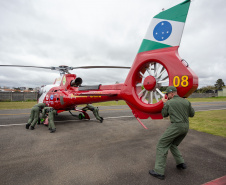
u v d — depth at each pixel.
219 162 3.11
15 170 2.76
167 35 3.20
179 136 2.73
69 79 7.08
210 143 4.27
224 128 6.04
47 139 4.61
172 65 2.99
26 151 3.66
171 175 2.61
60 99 6.92
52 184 2.33
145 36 3.58
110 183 2.36
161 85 3.29
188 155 3.46
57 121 7.50
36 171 2.72
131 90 3.74
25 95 25.44
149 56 3.39
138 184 2.33
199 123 7.05
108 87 4.88
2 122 7.15
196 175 2.61
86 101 6.07
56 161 3.13
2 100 23.72
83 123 7.05
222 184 2.34
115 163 3.05
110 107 15.74
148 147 3.96
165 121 7.64
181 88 2.84
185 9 3.03
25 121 7.40
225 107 14.93
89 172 2.69
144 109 3.46
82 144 4.19
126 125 6.68
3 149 3.78
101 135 5.09
